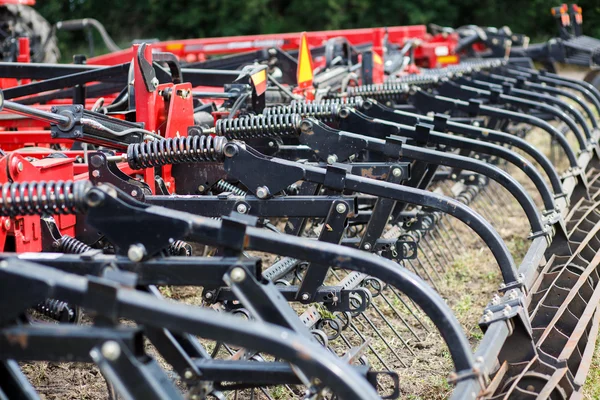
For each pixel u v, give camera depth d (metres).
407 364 4.08
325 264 2.45
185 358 2.51
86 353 1.92
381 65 6.81
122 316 1.96
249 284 2.36
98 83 7.46
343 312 3.56
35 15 10.34
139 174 3.98
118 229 2.46
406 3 20.48
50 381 3.78
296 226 3.80
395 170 3.73
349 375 1.90
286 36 9.83
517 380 2.71
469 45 11.26
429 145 6.04
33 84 5.01
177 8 20.34
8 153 3.18
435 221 5.29
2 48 9.20
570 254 4.19
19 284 1.99
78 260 2.48
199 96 5.04
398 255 4.03
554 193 4.84
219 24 20.33
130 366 1.87
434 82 6.81
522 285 3.13
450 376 2.41
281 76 6.69
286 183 3.26
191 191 4.14
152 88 4.06
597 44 11.17
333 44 7.27
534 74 8.52
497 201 7.57
